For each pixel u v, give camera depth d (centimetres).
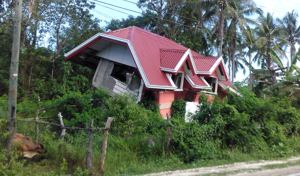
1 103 2022
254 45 4997
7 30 3120
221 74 2705
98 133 1573
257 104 2088
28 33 3409
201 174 1351
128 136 1670
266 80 3816
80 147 1390
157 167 1428
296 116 2272
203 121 1833
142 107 2042
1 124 1338
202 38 4447
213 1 4141
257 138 1919
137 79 2278
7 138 1267
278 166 1574
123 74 2439
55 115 1850
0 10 3150
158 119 1812
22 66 3133
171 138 1573
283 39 5088
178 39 4184
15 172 1112
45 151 1331
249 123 1914
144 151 1537
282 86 3052
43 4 3359
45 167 1259
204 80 2592
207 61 2628
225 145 1798
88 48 2442
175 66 2286
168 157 1528
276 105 2234
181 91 2450
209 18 4309
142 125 1759
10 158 1172
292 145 2048
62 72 3070
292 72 3080
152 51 2408
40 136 1423
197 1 4194
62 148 1323
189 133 1619
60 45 3444
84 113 1783
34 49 3250
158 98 2236
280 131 2072
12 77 1289
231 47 4756
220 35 4112
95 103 1923
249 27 4494
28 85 3044
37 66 3195
